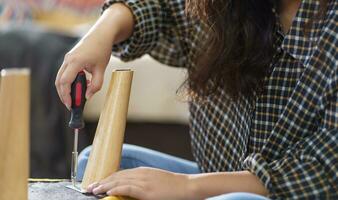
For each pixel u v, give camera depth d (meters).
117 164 1.12
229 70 1.28
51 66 2.35
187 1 1.33
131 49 1.41
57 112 2.33
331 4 1.13
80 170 1.21
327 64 1.09
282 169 1.06
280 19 1.27
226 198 0.92
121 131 1.13
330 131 1.06
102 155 1.12
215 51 1.29
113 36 1.29
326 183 1.04
